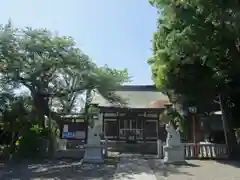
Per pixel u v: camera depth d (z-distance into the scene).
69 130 25.28
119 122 27.12
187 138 22.67
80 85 19.23
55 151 16.95
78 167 12.89
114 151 22.03
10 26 15.66
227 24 9.12
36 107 17.88
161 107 25.38
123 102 22.06
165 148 14.06
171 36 12.66
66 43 16.44
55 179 10.05
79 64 17.34
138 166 13.10
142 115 27.00
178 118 23.36
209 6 8.77
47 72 17.34
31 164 13.90
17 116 16.17
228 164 13.58
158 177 10.27
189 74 16.09
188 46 11.68
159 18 15.55
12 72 15.62
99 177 10.37
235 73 13.84
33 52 15.69
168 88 18.45
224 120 17.19
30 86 17.39
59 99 21.70
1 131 17.39
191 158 15.79
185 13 10.26
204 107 18.36
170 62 16.33
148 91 31.80
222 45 10.26
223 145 16.31
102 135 26.36
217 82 15.64
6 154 15.72
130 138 26.25
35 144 16.38
